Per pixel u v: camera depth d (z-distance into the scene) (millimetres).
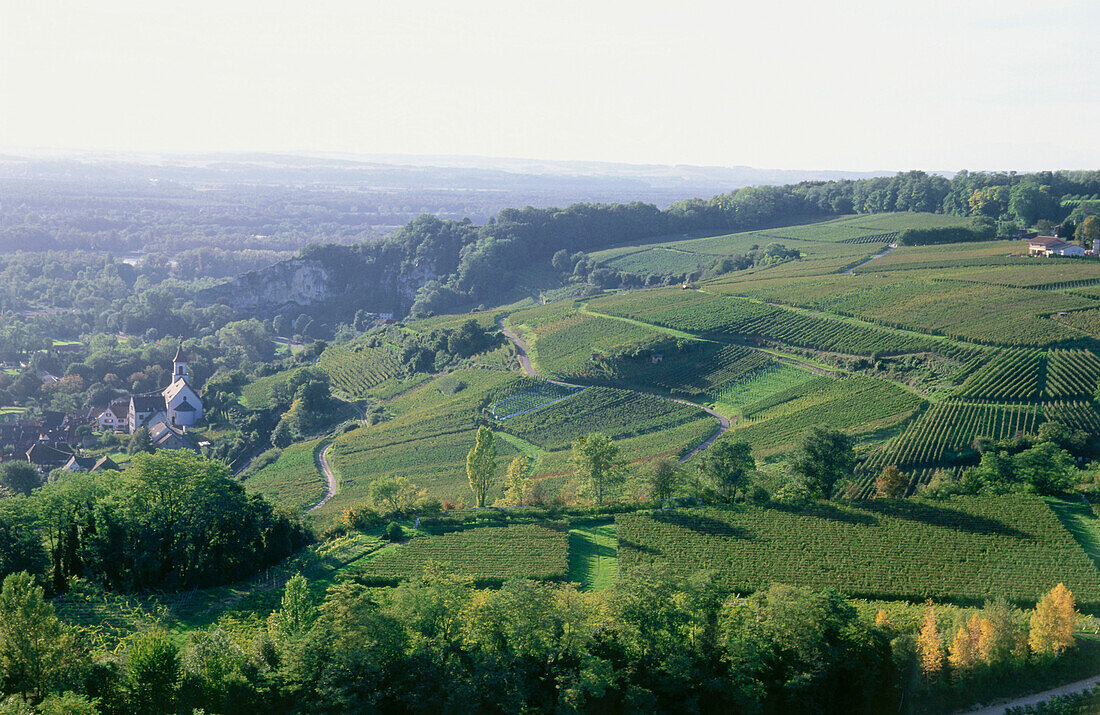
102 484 90125
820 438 99625
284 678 62500
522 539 91438
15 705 54188
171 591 83000
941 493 97312
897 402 135750
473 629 65125
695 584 69250
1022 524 87875
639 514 95750
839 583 80250
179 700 60312
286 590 69500
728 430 143500
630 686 63125
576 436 153125
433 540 91938
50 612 62156
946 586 78688
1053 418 121375
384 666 62406
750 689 62844
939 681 63281
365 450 162500
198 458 90125
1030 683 63906
